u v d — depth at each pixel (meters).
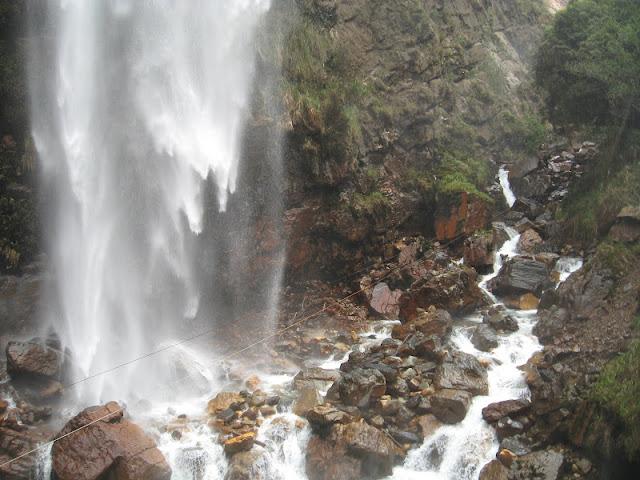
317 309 19.89
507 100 28.62
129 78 17.34
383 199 21.72
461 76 27.44
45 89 17.05
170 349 17.00
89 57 17.00
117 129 17.30
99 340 16.89
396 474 13.44
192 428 14.11
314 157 20.03
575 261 19.50
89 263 17.11
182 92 18.00
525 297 18.73
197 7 18.08
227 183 18.66
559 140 27.48
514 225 22.73
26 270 16.91
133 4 17.25
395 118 23.42
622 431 13.00
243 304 19.36
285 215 19.83
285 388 15.63
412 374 15.25
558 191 23.70
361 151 21.66
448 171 23.58
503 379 15.31
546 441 13.68
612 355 14.57
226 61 18.66
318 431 13.80
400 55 24.55
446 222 21.97
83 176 17.02
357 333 18.50
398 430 14.04
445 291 18.14
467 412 14.29
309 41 21.30
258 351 17.78
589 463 13.08
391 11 24.94
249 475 12.93
